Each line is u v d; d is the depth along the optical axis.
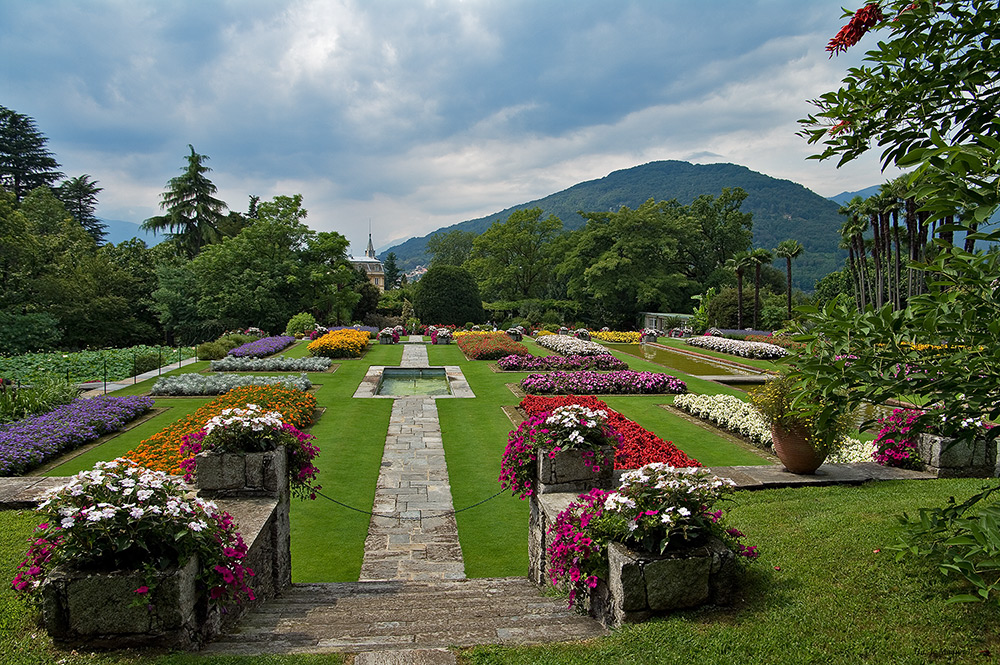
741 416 11.00
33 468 8.41
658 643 3.15
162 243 41.06
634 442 8.70
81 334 29.31
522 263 54.22
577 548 3.84
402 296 54.31
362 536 6.72
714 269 50.09
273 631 3.71
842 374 3.36
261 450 5.05
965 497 5.72
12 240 23.98
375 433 11.12
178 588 3.16
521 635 3.47
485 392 15.40
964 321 2.93
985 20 3.38
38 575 3.20
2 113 42.75
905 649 3.01
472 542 6.61
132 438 10.17
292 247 37.84
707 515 3.79
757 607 3.54
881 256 27.69
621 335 32.38
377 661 2.99
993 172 2.72
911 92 3.54
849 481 6.80
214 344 23.09
